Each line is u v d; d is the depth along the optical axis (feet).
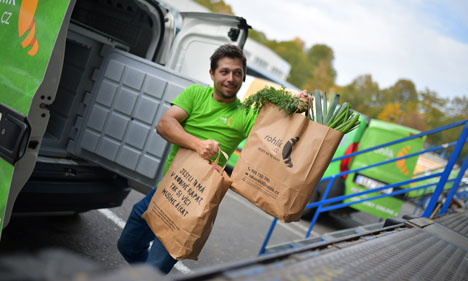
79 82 10.63
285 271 2.19
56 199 9.18
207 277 1.77
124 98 10.13
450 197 11.84
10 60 7.51
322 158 5.64
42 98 6.95
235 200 21.81
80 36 10.21
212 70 7.08
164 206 6.51
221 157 7.16
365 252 3.60
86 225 11.92
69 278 1.14
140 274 1.35
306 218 21.67
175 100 7.24
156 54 12.17
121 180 10.84
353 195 13.04
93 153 10.39
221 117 7.09
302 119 5.74
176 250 6.19
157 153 9.74
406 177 19.40
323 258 2.85
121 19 11.70
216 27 11.98
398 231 5.90
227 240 15.21
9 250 9.21
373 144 19.56
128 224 7.50
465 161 11.80
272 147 5.91
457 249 5.71
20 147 6.97
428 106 289.74
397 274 3.10
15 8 7.76
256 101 6.08
